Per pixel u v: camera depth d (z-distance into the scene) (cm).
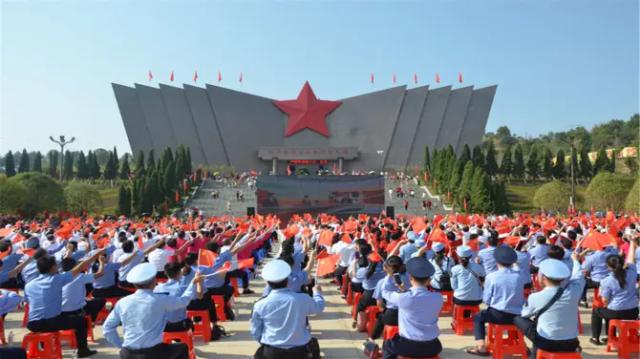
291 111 9556
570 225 1667
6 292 710
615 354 757
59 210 4734
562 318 586
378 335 761
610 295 742
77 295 795
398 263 712
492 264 988
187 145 8869
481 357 749
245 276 1316
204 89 9188
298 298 548
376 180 3841
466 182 5225
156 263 1066
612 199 4534
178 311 706
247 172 8844
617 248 984
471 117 9056
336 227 1772
